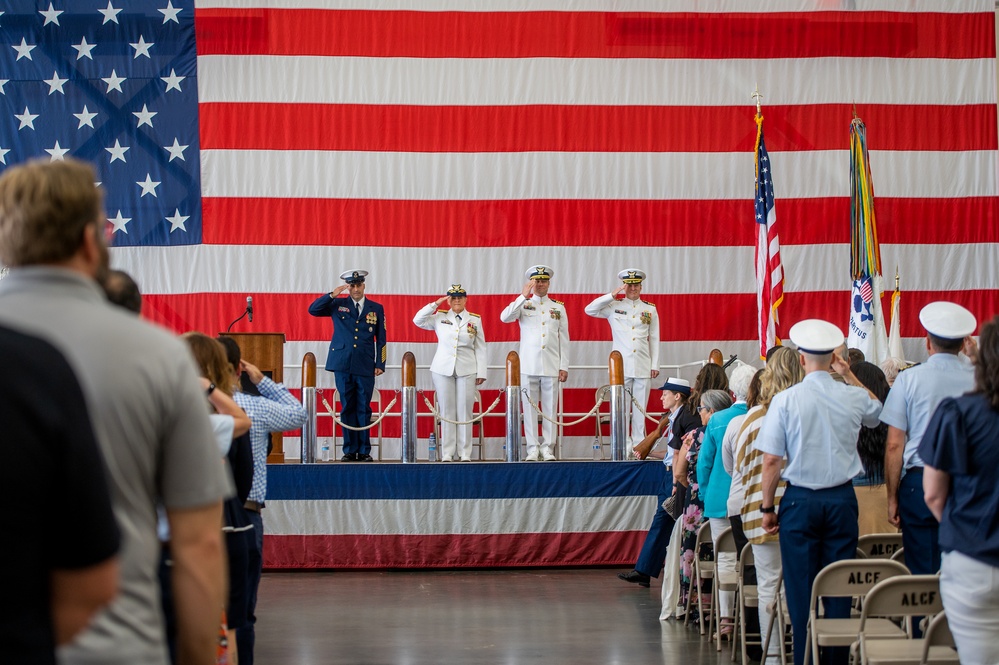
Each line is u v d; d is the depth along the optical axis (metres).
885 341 10.30
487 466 9.31
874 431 5.71
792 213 11.60
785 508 4.87
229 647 4.05
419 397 11.39
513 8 11.59
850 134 11.14
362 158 11.46
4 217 1.91
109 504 1.60
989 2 11.76
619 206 11.55
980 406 3.42
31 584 1.50
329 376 11.34
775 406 4.90
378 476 9.25
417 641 6.57
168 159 11.31
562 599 7.98
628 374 10.55
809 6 11.68
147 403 1.94
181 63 11.38
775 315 10.38
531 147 11.55
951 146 11.66
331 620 7.24
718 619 6.34
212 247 11.33
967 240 11.62
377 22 11.52
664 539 8.17
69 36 11.32
